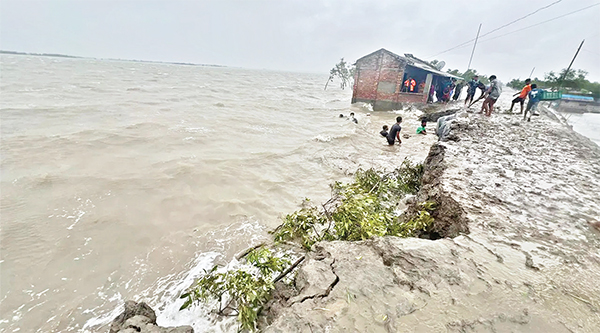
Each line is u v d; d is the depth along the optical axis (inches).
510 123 397.1
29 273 174.9
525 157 253.4
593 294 92.4
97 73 2006.6
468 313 83.5
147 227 227.8
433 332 77.4
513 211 152.0
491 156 252.8
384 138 541.0
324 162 393.1
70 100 749.9
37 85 1026.1
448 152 261.0
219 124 585.3
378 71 831.7
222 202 271.7
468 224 138.9
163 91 1131.9
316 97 1371.8
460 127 365.1
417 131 569.0
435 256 109.7
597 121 661.3
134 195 274.5
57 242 202.8
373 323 80.7
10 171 304.7
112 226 225.5
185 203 267.3
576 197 171.9
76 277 174.2
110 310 152.9
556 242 123.3
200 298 136.2
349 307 86.5
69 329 142.1
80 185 285.1
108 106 695.1
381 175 308.7
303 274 105.3
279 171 359.6
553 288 94.4
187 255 197.5
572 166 233.6
